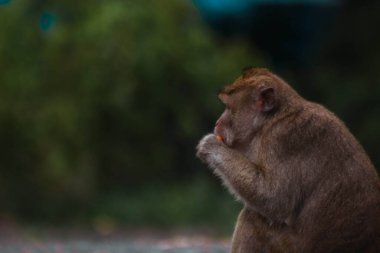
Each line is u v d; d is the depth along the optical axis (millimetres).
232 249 13859
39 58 31438
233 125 14117
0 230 28047
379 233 13117
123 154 32094
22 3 31719
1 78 30984
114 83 31078
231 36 38781
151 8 31875
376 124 34938
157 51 31578
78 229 29672
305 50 38531
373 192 13234
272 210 13422
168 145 32750
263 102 13914
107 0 31719
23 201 30922
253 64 34062
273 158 13492
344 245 13070
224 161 13766
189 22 33375
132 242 25109
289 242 13352
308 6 39062
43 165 30797
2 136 30797
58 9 31812
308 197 13281
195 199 31484
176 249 21438
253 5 38719
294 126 13531
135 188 32281
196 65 32219
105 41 31062
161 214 31062
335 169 13234
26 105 30969
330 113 13773
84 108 31125
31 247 22203
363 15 37812
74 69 31219
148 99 31906
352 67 37469
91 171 31688
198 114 32625
